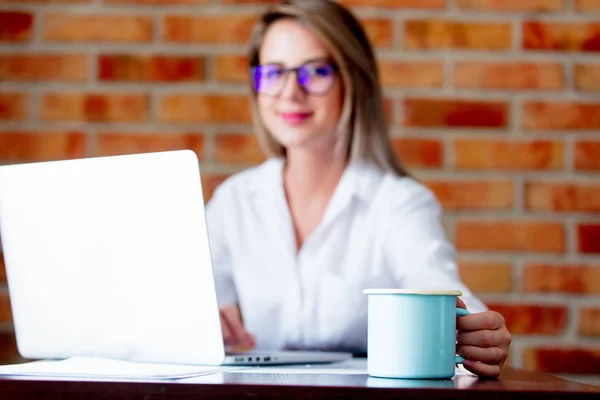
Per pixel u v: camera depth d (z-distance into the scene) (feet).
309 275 5.49
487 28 7.32
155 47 7.36
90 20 7.36
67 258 3.35
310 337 5.47
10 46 7.34
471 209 7.20
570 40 7.34
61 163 3.32
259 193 5.86
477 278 7.14
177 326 3.15
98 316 3.32
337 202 5.53
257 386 2.43
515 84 7.30
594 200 7.21
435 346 2.82
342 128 5.66
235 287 5.91
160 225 3.13
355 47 5.63
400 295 2.83
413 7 7.32
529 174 7.24
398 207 5.40
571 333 7.11
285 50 5.61
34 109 7.29
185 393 2.46
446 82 7.29
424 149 7.22
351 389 2.41
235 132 7.29
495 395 2.41
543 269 7.15
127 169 3.17
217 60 7.34
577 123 7.28
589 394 2.40
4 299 7.13
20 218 3.44
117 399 2.50
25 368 2.93
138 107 7.30
